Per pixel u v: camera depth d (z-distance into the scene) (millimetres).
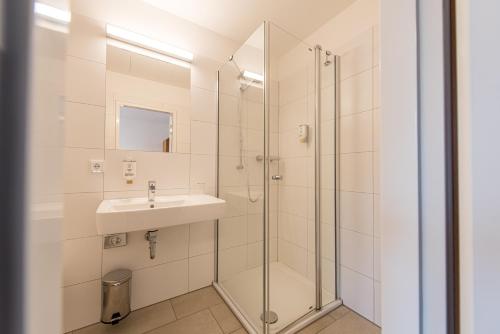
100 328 1311
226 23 1765
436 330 321
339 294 1590
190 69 1748
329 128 1646
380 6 407
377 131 1380
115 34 1447
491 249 264
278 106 1808
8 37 164
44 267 195
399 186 366
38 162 183
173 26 1666
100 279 1377
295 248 1805
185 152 1715
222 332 1286
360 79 1480
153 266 1552
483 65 268
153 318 1401
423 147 336
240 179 1661
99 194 1387
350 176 1538
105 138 1409
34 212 179
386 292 388
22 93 168
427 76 331
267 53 1503
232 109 1755
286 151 1862
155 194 1580
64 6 227
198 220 1335
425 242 334
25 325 172
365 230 1443
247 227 1562
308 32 1839
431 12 329
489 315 266
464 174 291
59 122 215
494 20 260
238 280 1589
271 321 1364
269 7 1602
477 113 273
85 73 1354
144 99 1562
